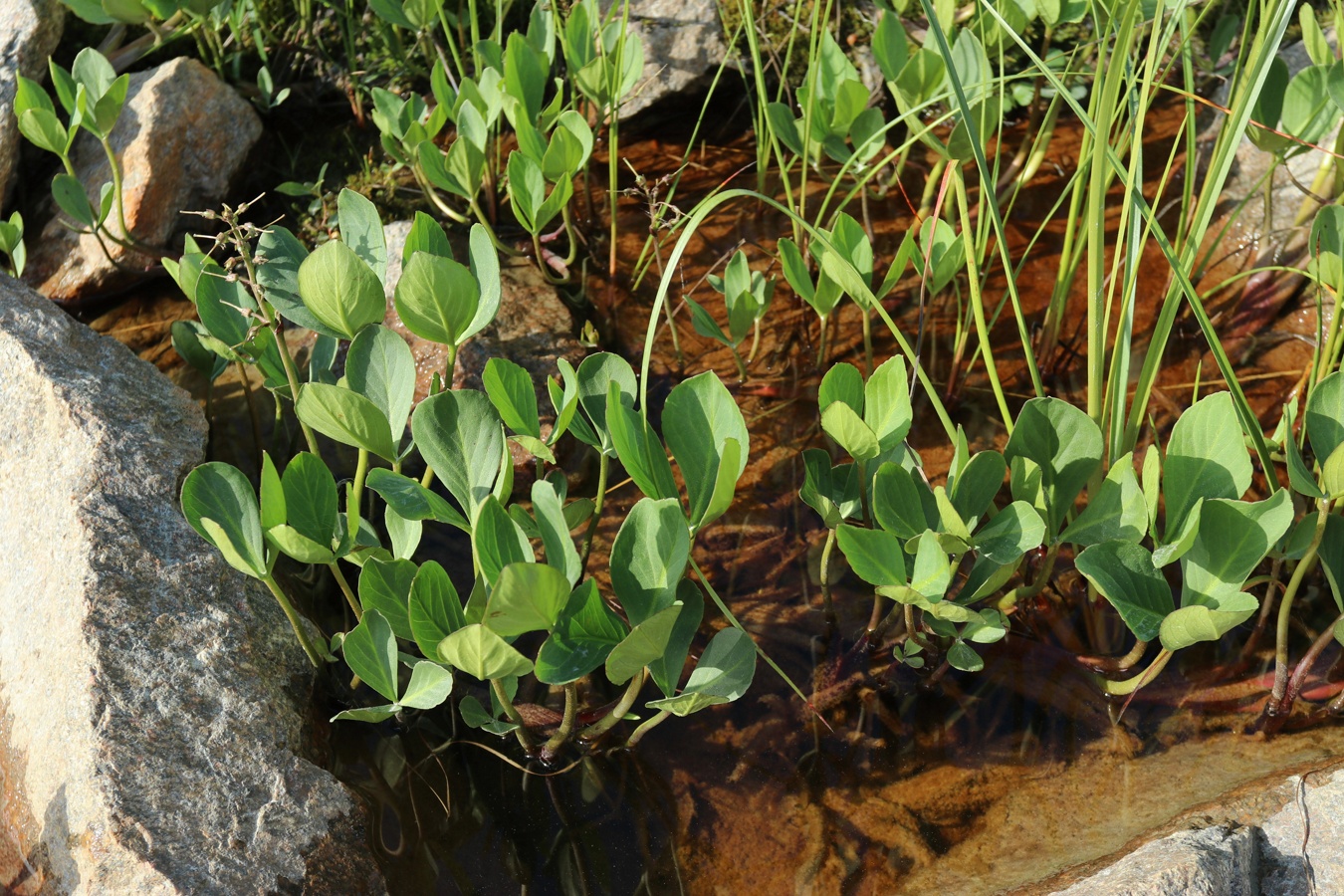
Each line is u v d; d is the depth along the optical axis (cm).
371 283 103
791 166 136
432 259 102
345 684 108
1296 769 100
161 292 134
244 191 140
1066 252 119
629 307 131
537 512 98
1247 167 133
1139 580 101
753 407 124
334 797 101
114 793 98
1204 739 105
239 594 107
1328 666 108
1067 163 138
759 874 101
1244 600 99
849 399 106
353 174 141
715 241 135
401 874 102
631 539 97
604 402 106
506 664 96
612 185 128
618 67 129
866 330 119
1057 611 111
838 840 102
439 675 99
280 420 121
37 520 109
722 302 131
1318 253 112
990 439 121
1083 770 104
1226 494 101
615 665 96
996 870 100
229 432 122
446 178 126
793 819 103
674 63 143
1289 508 98
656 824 104
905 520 103
